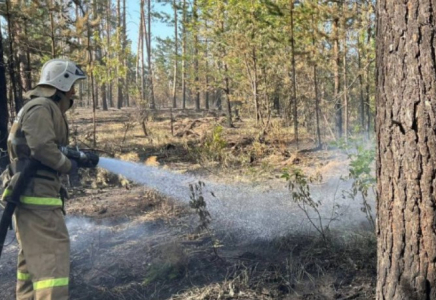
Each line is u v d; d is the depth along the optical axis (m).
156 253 4.39
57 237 3.06
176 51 27.59
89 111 28.47
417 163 2.37
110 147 12.08
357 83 15.30
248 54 15.02
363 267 3.91
